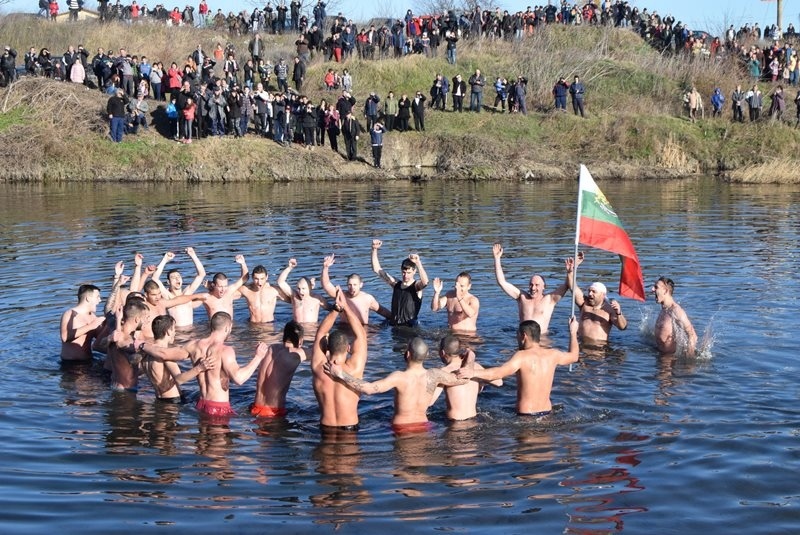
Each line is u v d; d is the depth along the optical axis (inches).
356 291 559.5
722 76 1866.4
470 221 974.4
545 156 1601.9
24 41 1819.6
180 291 564.4
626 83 1857.8
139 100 1481.3
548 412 394.6
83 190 1293.1
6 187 1328.7
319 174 1465.3
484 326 549.0
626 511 297.1
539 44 1923.0
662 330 489.1
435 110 1702.8
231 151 1462.8
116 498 308.0
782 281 651.5
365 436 369.4
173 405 409.7
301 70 1627.7
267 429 378.6
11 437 365.1
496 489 315.0
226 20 2047.2
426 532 282.7
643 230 914.7
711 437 361.7
